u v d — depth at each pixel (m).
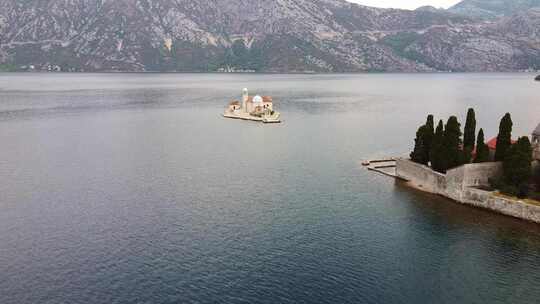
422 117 187.25
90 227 67.19
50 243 61.78
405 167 93.31
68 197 80.69
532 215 69.38
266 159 110.62
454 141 83.56
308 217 71.56
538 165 79.69
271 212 73.56
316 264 56.66
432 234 65.44
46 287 51.31
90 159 110.12
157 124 169.50
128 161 108.19
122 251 59.53
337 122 174.25
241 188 86.50
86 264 56.19
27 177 93.44
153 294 50.09
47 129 155.50
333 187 87.62
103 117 187.88
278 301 49.19
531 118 178.50
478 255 59.41
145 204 77.12
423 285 52.50
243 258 57.88
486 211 74.44
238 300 49.22
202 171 98.94
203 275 53.81
